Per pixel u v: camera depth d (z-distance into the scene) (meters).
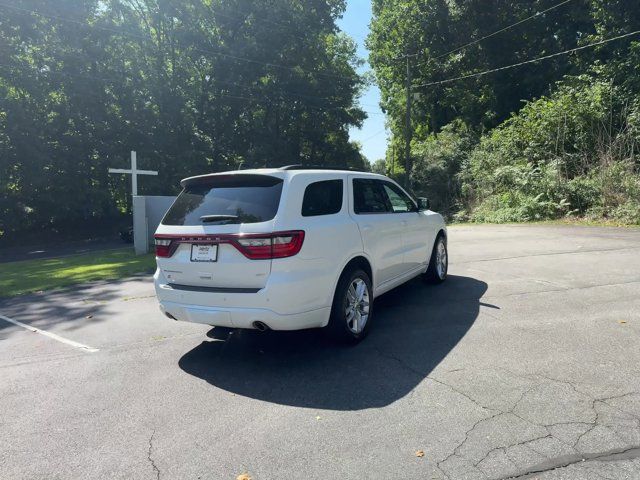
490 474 2.69
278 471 2.83
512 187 21.84
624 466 2.70
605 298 6.11
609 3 23.55
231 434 3.29
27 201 27.77
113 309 7.31
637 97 18.81
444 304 6.26
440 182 30.56
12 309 7.76
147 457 3.05
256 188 4.60
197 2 33.38
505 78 32.44
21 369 4.77
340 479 2.72
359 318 5.04
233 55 33.94
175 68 34.09
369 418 3.41
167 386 4.17
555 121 20.89
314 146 41.34
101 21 30.19
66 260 16.33
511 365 4.17
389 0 37.22
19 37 27.67
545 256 9.36
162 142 31.64
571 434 3.04
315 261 4.44
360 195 5.51
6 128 26.03
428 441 3.07
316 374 4.27
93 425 3.51
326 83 38.59
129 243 25.14
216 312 4.43
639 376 3.83
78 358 5.04
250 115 37.94
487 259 9.39
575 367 4.06
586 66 25.44
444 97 37.75
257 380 4.21
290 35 35.62
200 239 4.53
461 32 33.19
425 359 4.45
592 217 16.66
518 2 31.19
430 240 7.11
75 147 28.75
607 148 18.31
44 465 3.00
